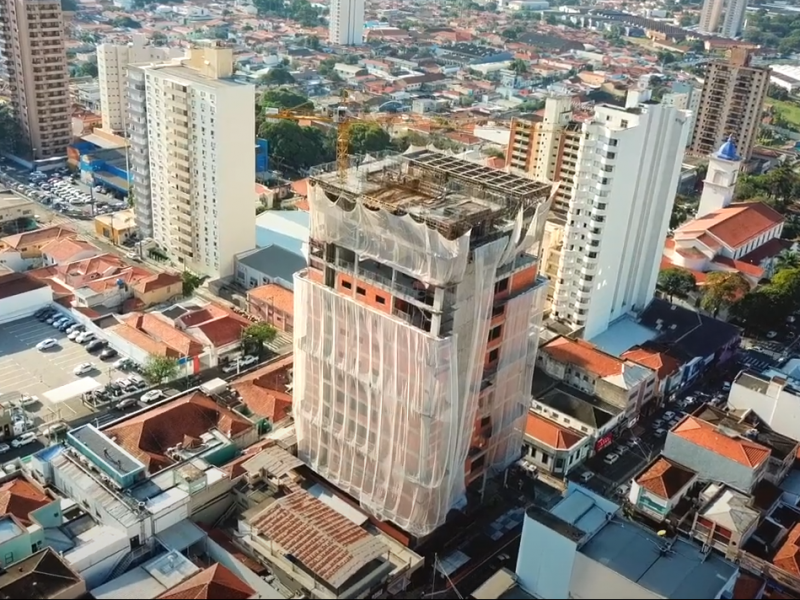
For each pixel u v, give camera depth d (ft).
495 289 446.19
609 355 607.78
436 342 409.49
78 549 407.23
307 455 498.28
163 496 440.04
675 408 624.59
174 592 370.12
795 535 456.86
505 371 478.59
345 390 461.37
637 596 360.48
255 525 428.97
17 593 367.45
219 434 506.07
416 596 432.66
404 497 450.30
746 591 403.95
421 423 427.33
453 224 399.24
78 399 581.53
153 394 589.32
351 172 470.80
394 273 426.51
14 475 461.37
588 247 638.12
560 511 414.62
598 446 561.43
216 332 647.97
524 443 543.39
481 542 477.36
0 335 654.94
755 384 581.53
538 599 387.75
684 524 471.21
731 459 501.15
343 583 400.67
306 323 470.80
